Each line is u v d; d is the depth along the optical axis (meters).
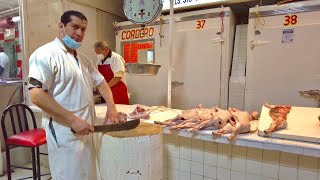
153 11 2.28
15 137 2.15
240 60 3.25
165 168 2.17
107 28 4.19
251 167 1.77
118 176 1.56
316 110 2.00
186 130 1.77
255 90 2.93
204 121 1.75
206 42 3.18
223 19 3.04
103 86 1.96
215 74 3.17
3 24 3.18
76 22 1.53
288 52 2.69
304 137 1.43
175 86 3.46
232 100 3.17
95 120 2.01
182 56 3.37
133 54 3.80
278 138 1.50
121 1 4.46
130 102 3.92
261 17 2.80
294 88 2.70
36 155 2.44
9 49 3.28
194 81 3.33
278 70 2.77
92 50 3.90
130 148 1.52
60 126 1.58
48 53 1.51
